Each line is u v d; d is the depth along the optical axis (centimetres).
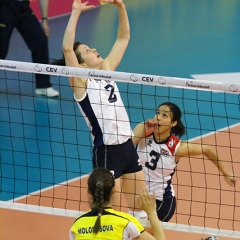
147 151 1720
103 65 1706
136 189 1630
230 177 1795
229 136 2495
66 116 2914
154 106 3023
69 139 2630
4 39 3131
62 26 4562
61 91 3269
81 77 1557
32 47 3161
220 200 1930
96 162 1605
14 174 2262
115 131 1589
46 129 2748
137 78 1522
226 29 4631
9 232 1686
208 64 3744
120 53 1747
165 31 4556
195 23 4809
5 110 2981
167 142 1716
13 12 3083
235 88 1485
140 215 1639
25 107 3028
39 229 1703
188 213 1939
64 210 1723
